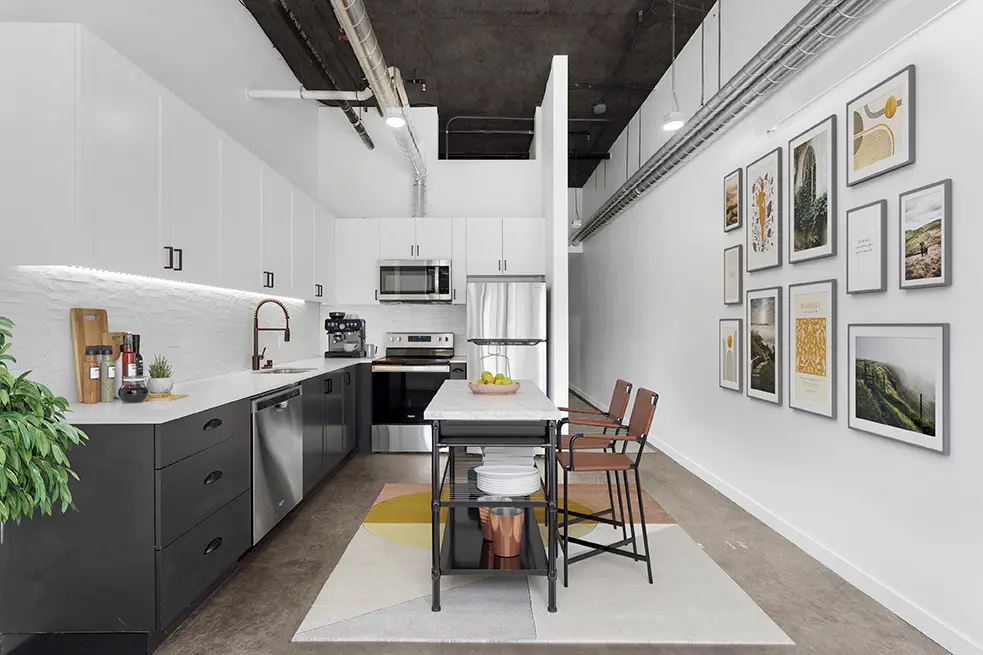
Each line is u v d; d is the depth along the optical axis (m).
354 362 5.05
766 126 3.44
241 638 2.14
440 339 5.65
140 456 1.99
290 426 3.32
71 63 2.01
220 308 3.72
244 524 2.72
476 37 4.91
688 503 3.79
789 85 3.17
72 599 2.00
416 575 2.66
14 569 2.00
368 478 4.40
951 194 2.07
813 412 2.89
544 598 2.44
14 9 2.19
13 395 1.46
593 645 2.10
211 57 3.72
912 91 2.24
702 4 4.33
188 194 2.78
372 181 5.99
